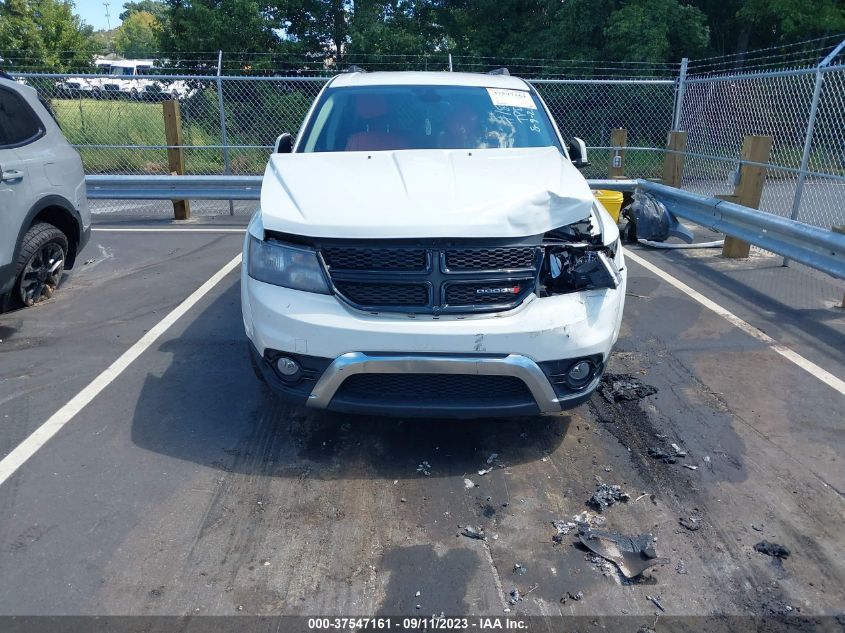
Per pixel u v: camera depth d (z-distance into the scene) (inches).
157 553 114.7
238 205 442.9
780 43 924.6
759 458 145.6
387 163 153.2
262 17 865.5
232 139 586.6
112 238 336.2
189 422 156.5
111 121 538.0
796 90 353.1
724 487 135.6
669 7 772.6
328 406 132.5
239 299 240.2
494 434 153.6
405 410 131.0
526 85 205.6
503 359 126.3
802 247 236.8
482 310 128.0
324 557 115.0
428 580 110.3
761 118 372.5
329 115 184.7
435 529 122.5
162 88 651.5
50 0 1131.3
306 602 105.4
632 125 671.8
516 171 148.7
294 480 135.9
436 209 129.2
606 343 136.2
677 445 149.9
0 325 213.2
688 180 406.9
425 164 150.7
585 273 135.2
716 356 196.7
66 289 251.3
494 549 117.7
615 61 804.6
